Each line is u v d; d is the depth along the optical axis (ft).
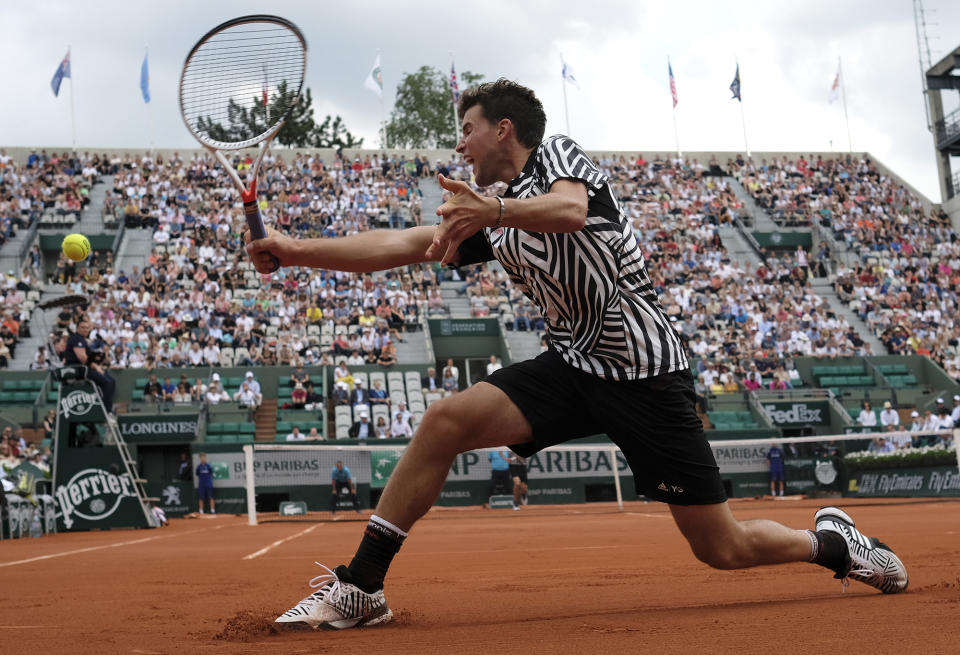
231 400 76.33
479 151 10.73
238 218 101.60
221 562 22.93
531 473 70.59
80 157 112.88
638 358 10.43
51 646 8.94
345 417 75.36
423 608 11.82
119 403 74.64
